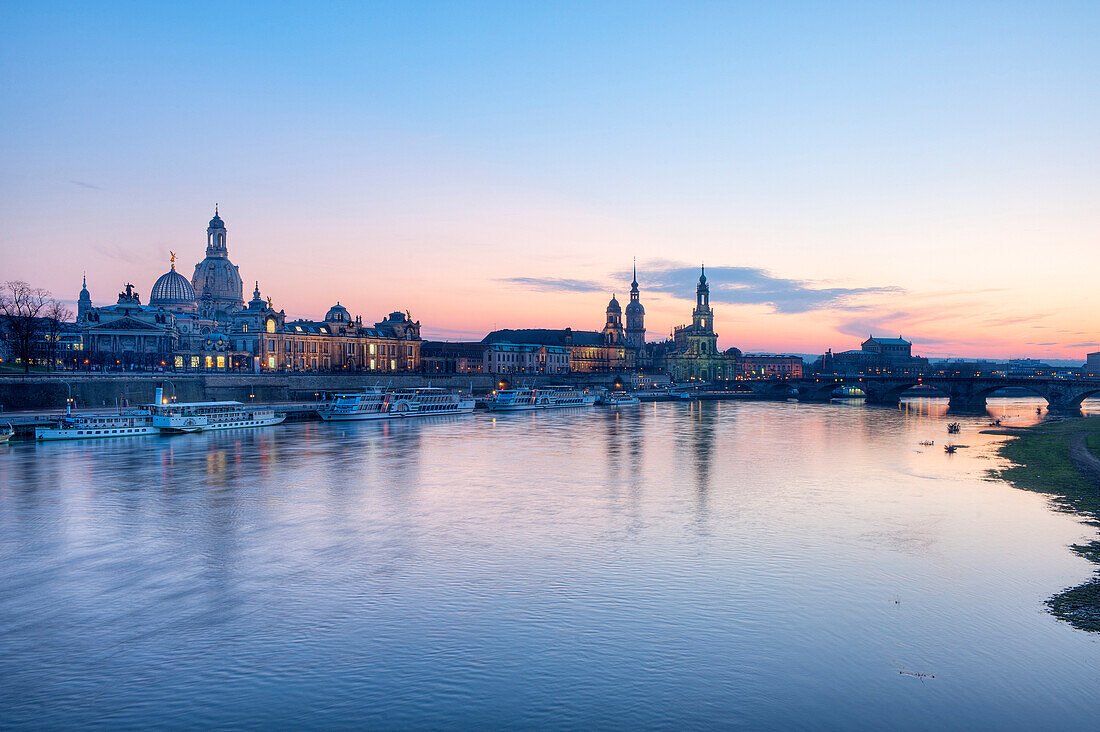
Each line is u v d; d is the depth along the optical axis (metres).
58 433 131.50
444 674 37.81
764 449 127.69
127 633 43.09
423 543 62.00
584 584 51.16
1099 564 55.28
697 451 124.62
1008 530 65.69
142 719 33.75
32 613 46.25
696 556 57.81
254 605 47.47
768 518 70.94
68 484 87.94
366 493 83.44
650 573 53.53
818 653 39.94
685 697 35.47
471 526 67.88
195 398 193.00
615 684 36.72
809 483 90.88
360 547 60.78
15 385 153.38
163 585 51.38
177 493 82.69
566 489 86.50
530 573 53.72
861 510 74.44
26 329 191.75
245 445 128.00
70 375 163.88
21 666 38.97
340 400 186.25
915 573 53.22
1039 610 45.84
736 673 37.75
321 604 47.59
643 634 42.53
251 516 71.62
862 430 167.12
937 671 37.84
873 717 33.62
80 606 47.41
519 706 34.72
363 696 35.69
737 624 43.91
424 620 44.81
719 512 73.75
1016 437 145.25
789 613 45.56
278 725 33.22
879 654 39.78
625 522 69.44
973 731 32.50
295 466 103.25
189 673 38.09
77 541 62.47
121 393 173.38
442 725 33.19
